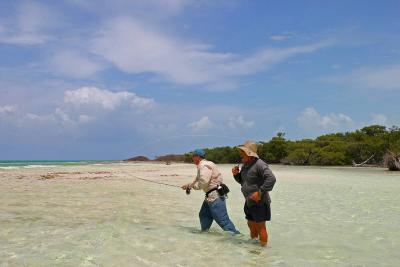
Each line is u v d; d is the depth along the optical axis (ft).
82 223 29.68
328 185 63.98
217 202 26.66
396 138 176.24
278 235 25.98
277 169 137.49
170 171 123.85
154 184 69.67
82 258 19.92
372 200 43.98
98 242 23.49
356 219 31.81
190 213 35.58
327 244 23.50
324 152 187.62
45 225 28.73
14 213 34.22
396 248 22.57
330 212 35.45
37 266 18.45
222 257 20.47
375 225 29.32
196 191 56.75
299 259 20.21
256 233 24.61
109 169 142.82
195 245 23.09
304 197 47.11
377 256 20.86
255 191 23.35
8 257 19.99
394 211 36.04
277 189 57.11
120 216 33.19
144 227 28.45
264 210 23.17
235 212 36.17
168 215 34.24
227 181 76.13
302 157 192.85
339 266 19.01
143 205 40.63
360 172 110.73
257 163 23.32
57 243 23.16
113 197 47.80
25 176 91.35
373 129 209.97
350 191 54.03
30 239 24.16
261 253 21.39
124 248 22.13
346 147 187.01
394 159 117.91
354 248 22.53
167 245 22.99
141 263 19.15
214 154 242.37
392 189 56.95
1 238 24.40
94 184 68.44
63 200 44.19
